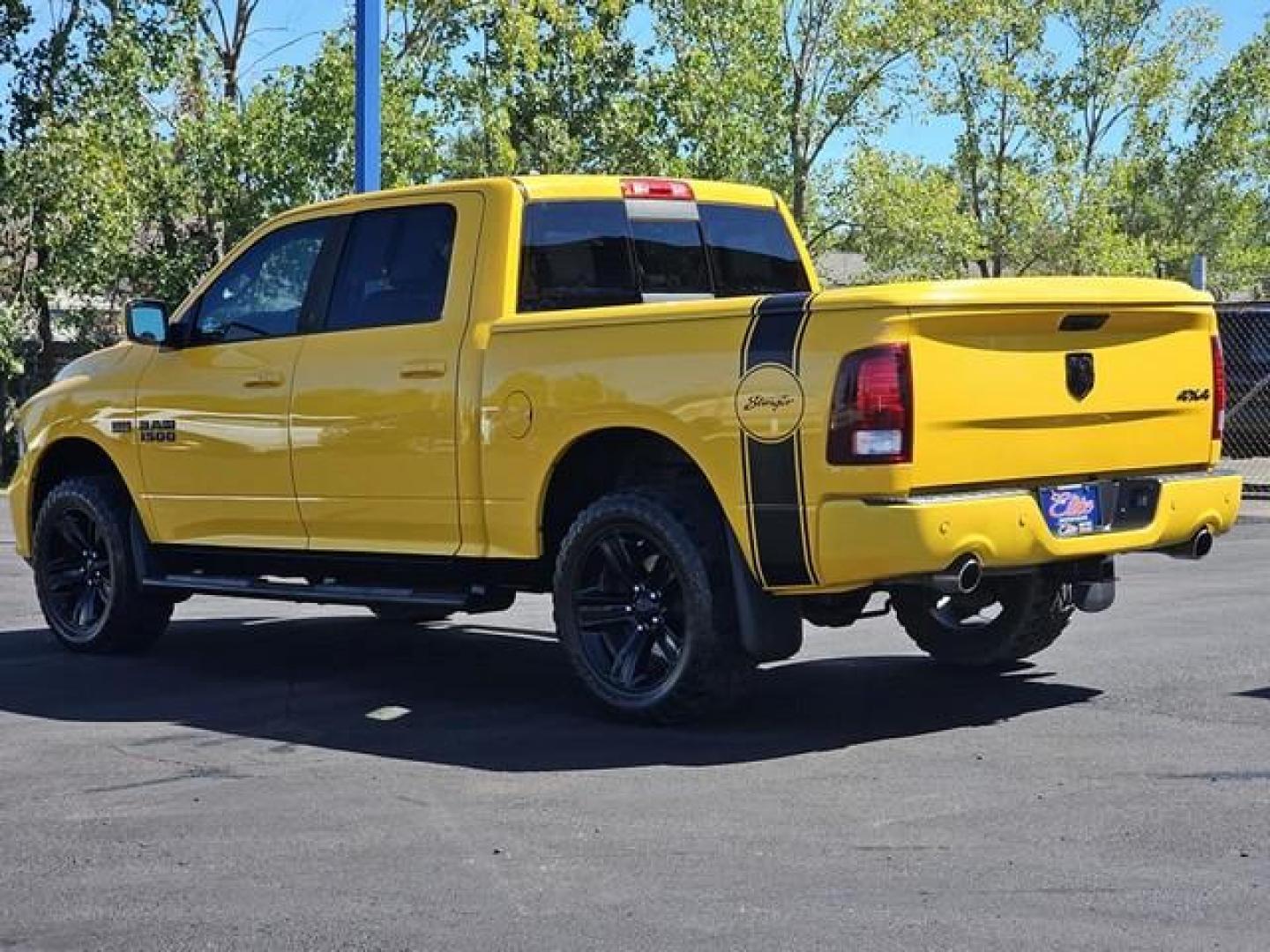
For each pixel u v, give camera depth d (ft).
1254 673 24.48
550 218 23.62
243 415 25.68
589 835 16.72
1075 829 16.46
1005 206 144.36
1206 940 13.25
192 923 14.39
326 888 15.24
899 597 23.18
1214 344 22.65
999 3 132.46
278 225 26.07
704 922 14.01
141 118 88.89
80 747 21.34
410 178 91.45
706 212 25.95
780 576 20.01
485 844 16.52
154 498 27.32
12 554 46.93
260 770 19.93
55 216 87.25
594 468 22.81
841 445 19.13
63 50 87.81
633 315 21.08
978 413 19.63
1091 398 20.81
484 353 22.61
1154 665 25.30
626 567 21.77
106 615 28.27
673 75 98.63
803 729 21.39
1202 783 18.19
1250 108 163.63
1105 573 21.76
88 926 14.38
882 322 19.01
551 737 21.36
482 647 29.19
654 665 21.84
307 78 90.68
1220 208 168.25
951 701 23.04
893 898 14.48
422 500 23.40
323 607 34.96
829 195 121.39
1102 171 153.07
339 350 24.47
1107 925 13.66
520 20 93.09
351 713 23.32
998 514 19.58
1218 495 22.45
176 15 90.22
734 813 17.39
